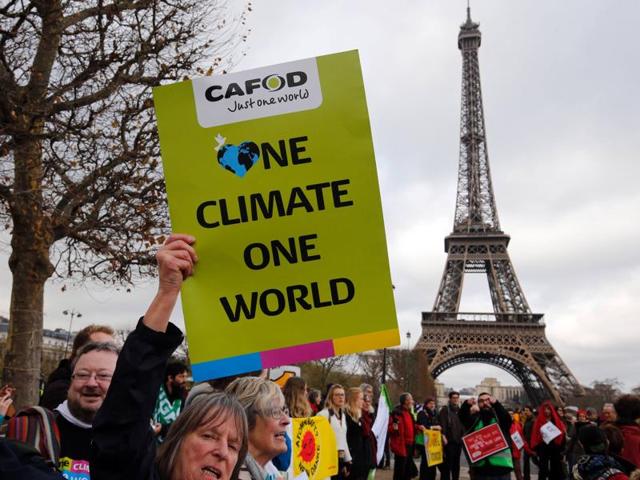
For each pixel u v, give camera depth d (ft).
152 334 12.04
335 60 16.79
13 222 57.00
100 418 11.43
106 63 56.70
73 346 25.17
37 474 9.69
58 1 55.57
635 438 35.88
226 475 12.62
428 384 280.51
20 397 53.47
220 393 13.43
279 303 15.83
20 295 55.21
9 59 55.11
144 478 11.52
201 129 16.49
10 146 52.16
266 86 16.69
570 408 90.58
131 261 65.05
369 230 16.11
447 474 76.23
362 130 16.51
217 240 16.07
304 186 16.34
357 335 15.66
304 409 33.06
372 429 54.85
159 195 63.05
